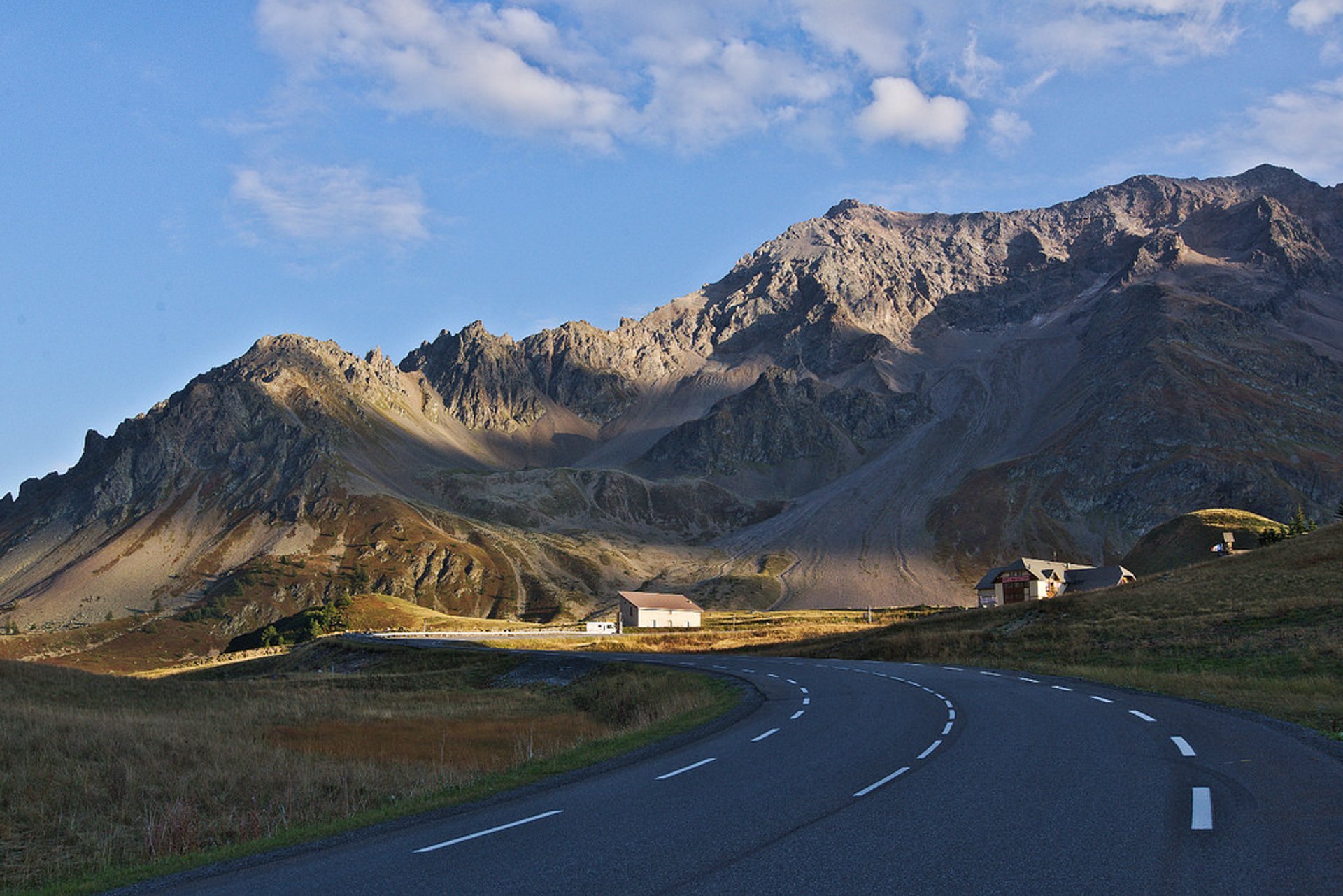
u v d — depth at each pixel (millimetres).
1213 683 28078
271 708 43500
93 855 17625
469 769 23078
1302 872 8758
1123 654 42375
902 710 24875
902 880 9039
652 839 11289
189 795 21875
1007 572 134000
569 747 24141
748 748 19297
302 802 20375
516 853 10977
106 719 31359
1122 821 11031
